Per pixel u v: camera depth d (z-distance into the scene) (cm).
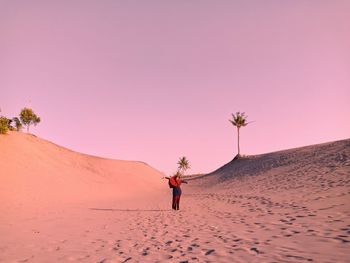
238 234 770
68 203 2191
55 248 730
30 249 723
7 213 1486
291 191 1961
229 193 2658
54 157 5109
